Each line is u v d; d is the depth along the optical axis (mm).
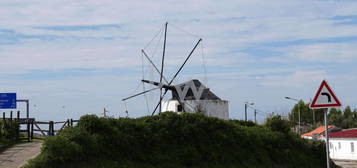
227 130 57375
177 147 51344
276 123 66625
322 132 150625
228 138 56125
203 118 55844
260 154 58375
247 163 55312
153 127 51469
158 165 47719
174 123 52812
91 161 42969
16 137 67562
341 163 110750
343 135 132875
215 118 57312
